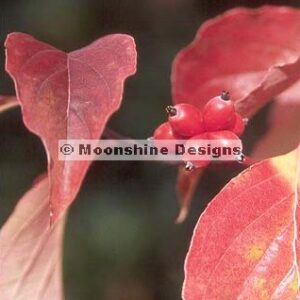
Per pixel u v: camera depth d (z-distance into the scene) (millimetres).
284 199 171
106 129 198
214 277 160
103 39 167
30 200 209
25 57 159
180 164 206
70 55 164
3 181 355
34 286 205
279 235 166
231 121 188
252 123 248
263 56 239
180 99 243
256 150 240
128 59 160
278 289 161
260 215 168
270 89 203
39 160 361
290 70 197
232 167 205
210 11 339
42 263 207
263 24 235
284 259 164
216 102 186
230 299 159
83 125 153
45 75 156
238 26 237
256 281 161
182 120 185
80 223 430
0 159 359
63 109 154
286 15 234
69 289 429
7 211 354
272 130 243
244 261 163
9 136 360
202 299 158
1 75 388
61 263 208
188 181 224
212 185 341
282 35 237
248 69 240
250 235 165
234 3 329
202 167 199
